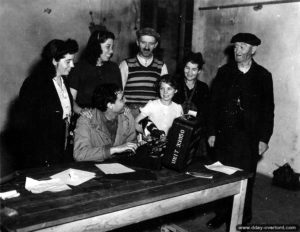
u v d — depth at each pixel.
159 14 5.84
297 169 4.65
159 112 3.23
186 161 2.41
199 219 3.52
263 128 3.30
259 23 4.84
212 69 5.56
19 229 1.47
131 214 1.88
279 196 4.24
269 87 3.26
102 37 3.25
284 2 4.51
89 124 2.62
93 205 1.75
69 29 5.08
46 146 2.77
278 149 4.84
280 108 4.75
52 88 2.76
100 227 1.76
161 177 2.26
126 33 5.81
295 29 4.45
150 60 3.67
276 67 4.73
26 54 4.65
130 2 5.73
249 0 4.91
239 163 3.30
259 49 4.89
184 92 3.54
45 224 1.54
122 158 2.52
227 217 3.38
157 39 3.54
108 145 2.56
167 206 2.04
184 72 3.47
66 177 2.14
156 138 2.69
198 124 2.42
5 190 1.92
